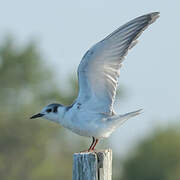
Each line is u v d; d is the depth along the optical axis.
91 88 10.09
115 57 9.98
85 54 9.85
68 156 26.86
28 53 29.52
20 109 27.78
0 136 27.02
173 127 27.25
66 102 27.23
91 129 10.08
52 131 26.92
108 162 8.98
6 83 29.19
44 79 28.98
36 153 26.98
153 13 9.87
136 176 26.27
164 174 26.48
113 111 10.12
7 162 27.12
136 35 9.94
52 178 26.91
